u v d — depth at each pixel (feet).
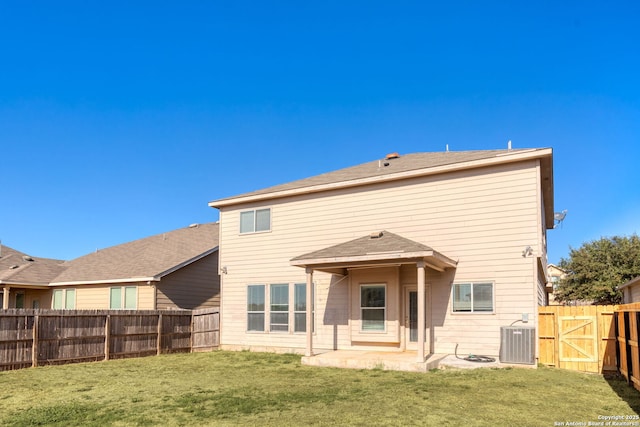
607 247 122.01
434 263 45.14
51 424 24.84
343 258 45.91
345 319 53.88
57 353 48.75
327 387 34.27
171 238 91.91
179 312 61.57
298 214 59.26
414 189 51.78
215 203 65.05
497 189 47.09
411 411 26.84
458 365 42.11
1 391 34.06
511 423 24.59
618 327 39.65
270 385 35.40
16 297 86.53
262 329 59.93
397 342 49.39
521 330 42.88
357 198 55.36
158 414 26.58
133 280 73.92
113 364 49.01
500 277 45.85
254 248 62.03
